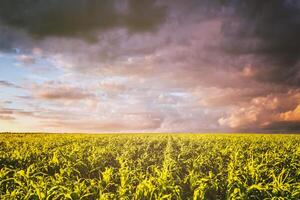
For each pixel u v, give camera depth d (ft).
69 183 28.27
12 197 25.26
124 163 37.96
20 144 80.79
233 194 24.29
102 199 24.32
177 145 75.46
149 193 26.07
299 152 47.42
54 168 39.55
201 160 40.86
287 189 24.76
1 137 119.75
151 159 44.70
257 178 28.94
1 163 44.60
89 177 36.06
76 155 46.26
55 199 24.79
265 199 24.35
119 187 27.53
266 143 80.02
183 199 27.43
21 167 41.09
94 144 71.51
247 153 53.47
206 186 27.48
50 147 69.31
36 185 26.91
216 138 100.83
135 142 78.18
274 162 40.98
